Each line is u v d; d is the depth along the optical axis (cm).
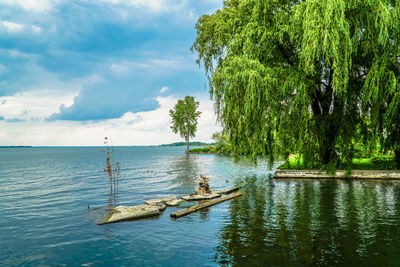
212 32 1902
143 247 824
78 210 1352
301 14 1362
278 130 1700
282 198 1481
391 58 1394
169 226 1029
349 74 1589
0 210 1373
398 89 1385
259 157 6122
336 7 1193
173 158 7656
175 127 10062
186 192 1875
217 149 9881
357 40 1327
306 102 1503
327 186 1817
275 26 1523
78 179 2789
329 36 1191
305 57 1273
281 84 1482
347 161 1856
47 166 4981
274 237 867
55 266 707
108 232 974
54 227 1054
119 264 708
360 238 837
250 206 1316
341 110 1719
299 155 1966
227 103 1412
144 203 1450
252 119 1447
